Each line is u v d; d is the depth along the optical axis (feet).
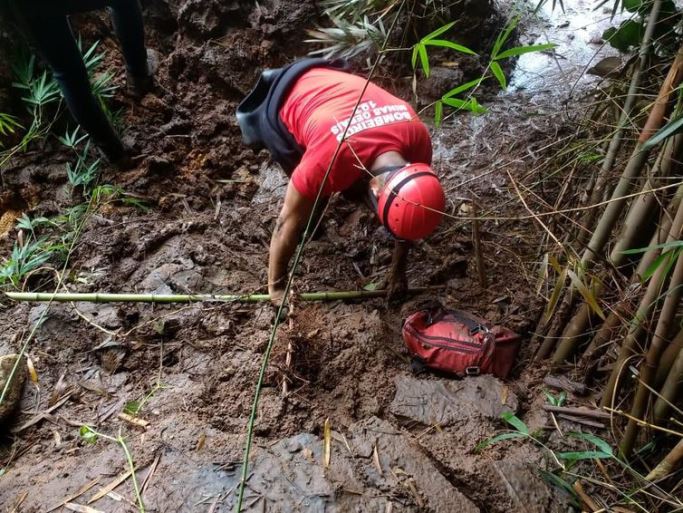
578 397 7.33
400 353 7.97
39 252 9.16
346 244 9.61
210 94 11.90
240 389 7.22
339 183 6.95
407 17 11.56
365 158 6.75
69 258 9.06
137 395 7.32
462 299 8.66
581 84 12.04
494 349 7.50
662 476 6.11
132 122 11.08
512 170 10.27
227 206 10.49
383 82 12.01
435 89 11.90
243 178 11.04
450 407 7.14
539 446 6.77
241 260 9.29
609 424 6.91
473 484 6.45
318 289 8.87
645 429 6.43
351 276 9.14
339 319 8.21
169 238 9.51
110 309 8.28
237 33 12.17
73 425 6.98
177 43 12.37
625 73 7.79
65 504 6.00
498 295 8.61
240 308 8.32
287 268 8.39
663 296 5.64
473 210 8.27
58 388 7.40
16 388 7.17
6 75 10.27
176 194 10.45
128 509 5.92
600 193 7.15
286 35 12.18
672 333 6.26
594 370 7.35
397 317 8.52
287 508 5.96
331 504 6.02
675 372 5.83
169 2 12.35
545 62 12.91
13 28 10.23
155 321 8.09
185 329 8.03
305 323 8.03
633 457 6.53
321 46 12.30
